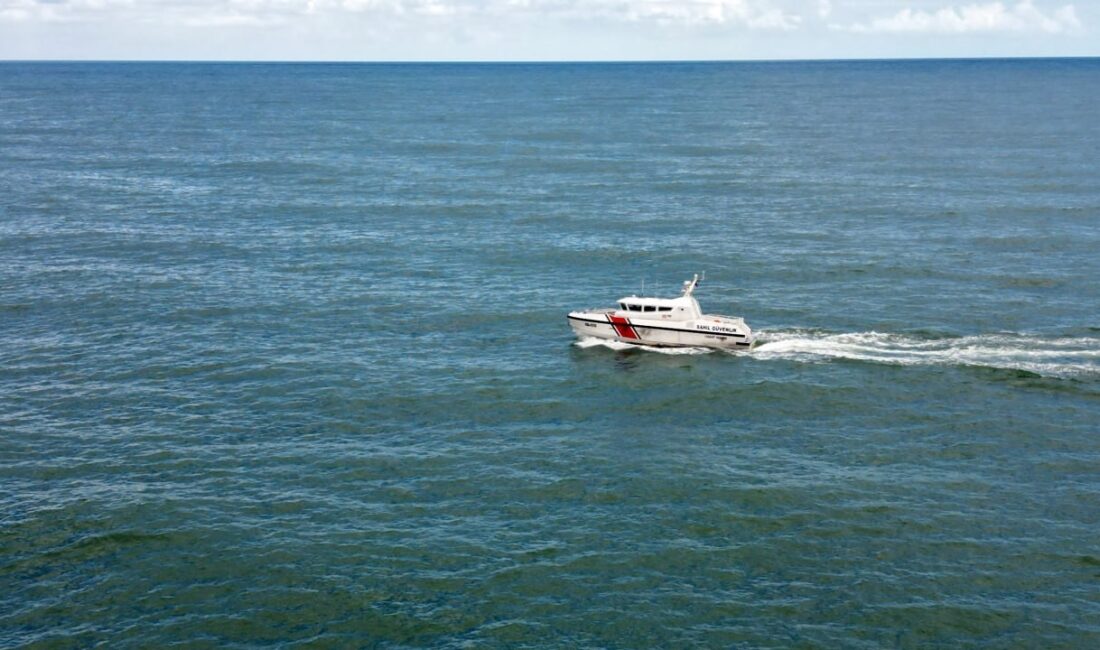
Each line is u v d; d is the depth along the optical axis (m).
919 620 43.06
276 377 71.06
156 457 58.41
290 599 44.66
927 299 89.19
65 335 79.88
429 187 150.50
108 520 51.06
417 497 53.81
